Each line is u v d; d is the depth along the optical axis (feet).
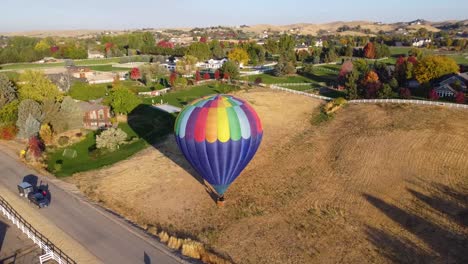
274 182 144.97
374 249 104.63
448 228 112.78
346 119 218.18
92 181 147.95
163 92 313.94
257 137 126.31
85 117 214.48
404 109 219.82
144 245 104.53
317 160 164.76
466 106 213.66
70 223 116.06
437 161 155.02
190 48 545.03
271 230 113.91
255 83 345.72
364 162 157.99
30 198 129.39
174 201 131.85
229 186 138.51
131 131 209.67
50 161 170.81
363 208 125.39
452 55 556.51
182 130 122.93
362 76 296.71
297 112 240.32
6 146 189.06
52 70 475.31
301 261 99.91
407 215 120.37
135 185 143.84
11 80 262.26
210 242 108.17
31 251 102.17
